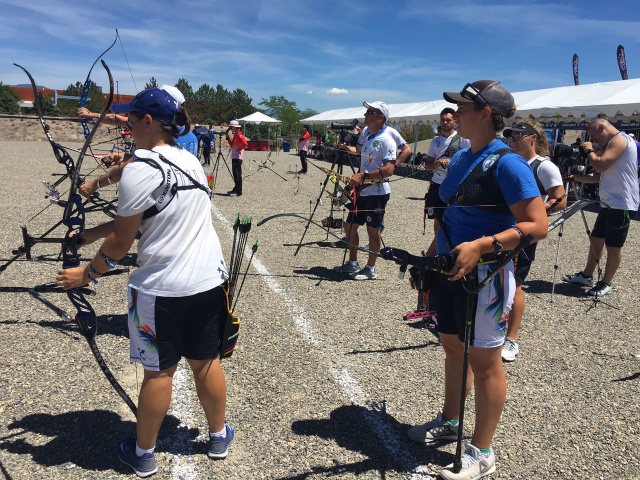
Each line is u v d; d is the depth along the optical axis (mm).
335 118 29672
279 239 7348
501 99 2082
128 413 2791
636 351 3826
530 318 4535
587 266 5547
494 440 2668
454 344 2477
